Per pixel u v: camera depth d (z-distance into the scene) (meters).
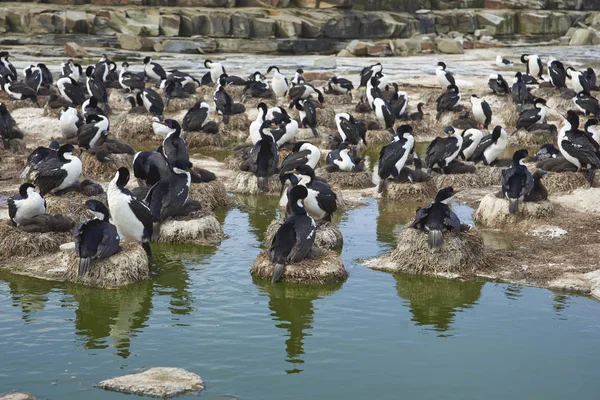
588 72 34.28
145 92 27.22
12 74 32.38
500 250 15.34
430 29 61.81
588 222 16.80
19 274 13.90
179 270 14.34
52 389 9.95
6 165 21.27
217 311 12.59
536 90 34.44
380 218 17.77
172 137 19.03
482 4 66.62
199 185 18.19
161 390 9.86
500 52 57.25
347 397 9.90
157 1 53.78
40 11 49.78
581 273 14.08
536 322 12.24
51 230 14.88
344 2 56.75
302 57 51.41
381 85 33.22
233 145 26.20
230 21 52.88
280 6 56.06
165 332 11.78
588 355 11.16
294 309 12.70
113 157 20.77
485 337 11.74
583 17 68.94
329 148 24.88
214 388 10.05
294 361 10.89
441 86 34.28
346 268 14.55
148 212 14.27
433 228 13.95
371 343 11.51
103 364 10.71
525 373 10.62
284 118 23.09
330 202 15.69
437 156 20.02
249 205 18.88
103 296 13.12
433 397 9.95
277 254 13.63
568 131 19.28
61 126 24.06
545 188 17.67
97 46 50.03
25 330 11.80
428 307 12.84
